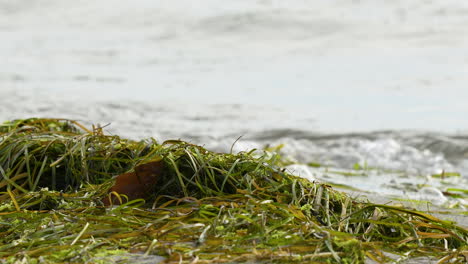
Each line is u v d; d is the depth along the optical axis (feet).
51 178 17.98
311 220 13.88
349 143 43.09
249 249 11.84
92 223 13.15
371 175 31.32
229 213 12.99
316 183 16.16
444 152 41.19
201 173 16.29
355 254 11.64
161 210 14.38
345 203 14.80
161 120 49.55
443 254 12.93
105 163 17.76
